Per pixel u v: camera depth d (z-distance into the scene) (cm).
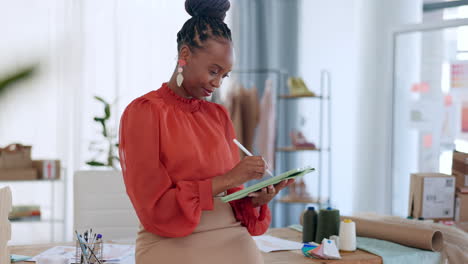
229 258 143
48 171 430
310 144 492
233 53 146
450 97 414
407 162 442
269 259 200
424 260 213
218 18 146
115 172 284
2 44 451
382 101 498
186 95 150
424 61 428
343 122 555
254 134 482
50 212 463
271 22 531
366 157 509
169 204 134
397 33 439
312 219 229
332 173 555
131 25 483
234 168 136
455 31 409
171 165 140
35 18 459
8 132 455
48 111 464
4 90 452
